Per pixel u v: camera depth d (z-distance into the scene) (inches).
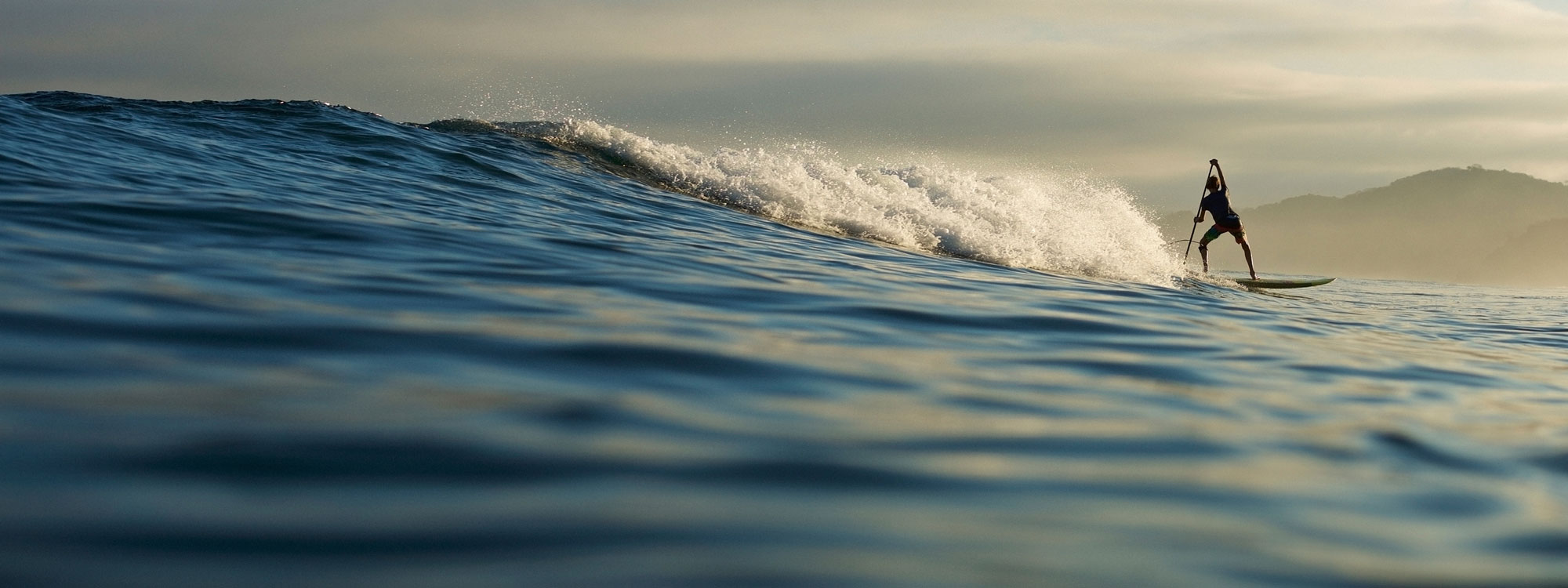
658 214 428.1
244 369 125.3
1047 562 79.4
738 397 132.3
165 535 72.9
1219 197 590.9
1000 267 410.6
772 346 171.9
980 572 76.1
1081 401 149.6
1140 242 577.9
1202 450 122.4
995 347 196.4
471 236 286.8
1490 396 191.9
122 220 244.5
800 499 91.4
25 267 179.0
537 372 137.1
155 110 545.6
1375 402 170.7
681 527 81.7
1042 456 114.0
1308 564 82.9
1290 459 120.7
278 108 573.3
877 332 199.3
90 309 151.4
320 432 100.7
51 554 68.3
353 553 72.2
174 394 111.3
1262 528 92.4
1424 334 339.9
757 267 294.5
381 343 147.1
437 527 78.2
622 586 68.9
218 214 267.3
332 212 297.4
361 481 87.4
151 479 84.1
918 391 146.3
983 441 119.0
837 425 121.3
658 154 592.4
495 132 596.7
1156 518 93.0
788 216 497.0
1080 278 398.9
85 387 111.1
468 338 155.3
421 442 99.7
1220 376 185.0
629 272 251.8
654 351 156.9
